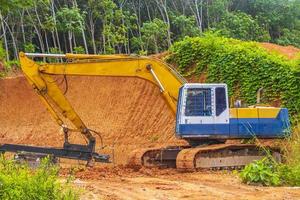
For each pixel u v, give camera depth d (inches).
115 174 706.8
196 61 1218.6
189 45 1238.9
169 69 818.2
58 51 2349.9
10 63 2134.6
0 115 1700.3
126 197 500.1
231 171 746.2
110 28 2438.5
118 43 2472.9
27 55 778.2
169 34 2546.8
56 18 2388.0
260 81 1045.2
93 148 754.8
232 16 2736.2
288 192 526.0
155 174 713.0
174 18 2728.8
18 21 2415.1
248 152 785.6
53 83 779.4
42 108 1612.9
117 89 1418.6
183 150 757.3
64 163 834.2
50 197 379.9
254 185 588.4
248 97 1054.4
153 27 2490.2
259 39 2711.6
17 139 1558.8
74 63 792.3
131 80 1396.4
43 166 420.2
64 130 770.2
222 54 1147.3
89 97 1487.5
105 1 2477.9
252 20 2758.4
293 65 1013.2
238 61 1098.7
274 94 1016.9
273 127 796.0
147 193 526.3
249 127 791.1
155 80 812.0
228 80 1111.0
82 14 2466.8
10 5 1266.0
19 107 1680.6
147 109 1291.8
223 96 792.3
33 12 2458.2
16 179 377.4
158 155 789.2
